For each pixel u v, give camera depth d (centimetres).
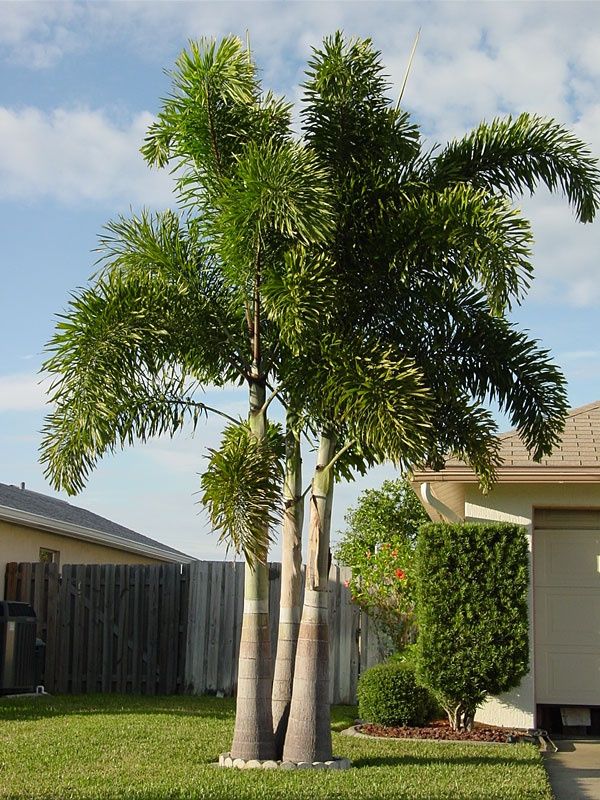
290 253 888
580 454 1283
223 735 1046
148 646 1642
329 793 750
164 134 1001
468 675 1153
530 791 777
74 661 1666
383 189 960
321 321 886
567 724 1283
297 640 961
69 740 995
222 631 1619
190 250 999
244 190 903
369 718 1212
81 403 883
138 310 909
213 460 856
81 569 1692
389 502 2630
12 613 1484
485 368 1069
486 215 886
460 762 926
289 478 984
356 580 1512
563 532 1334
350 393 862
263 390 963
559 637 1315
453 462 1258
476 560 1183
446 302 1007
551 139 1066
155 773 827
